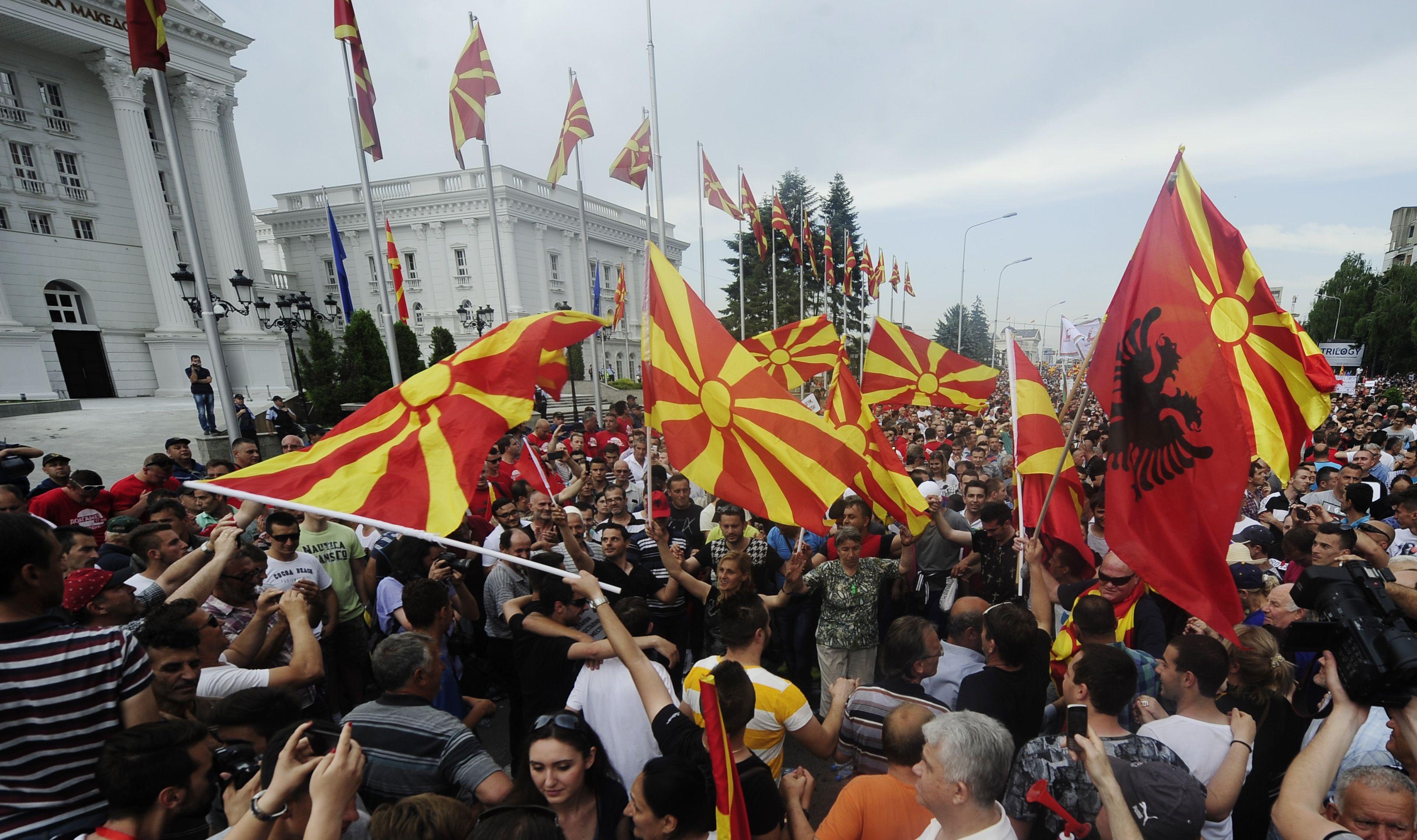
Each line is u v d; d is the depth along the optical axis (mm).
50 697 2340
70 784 2373
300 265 46719
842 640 5082
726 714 2670
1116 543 3918
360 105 10391
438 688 3201
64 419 21547
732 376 4629
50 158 29047
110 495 7598
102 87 30656
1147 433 3914
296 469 3186
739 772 2660
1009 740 2244
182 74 30844
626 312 54594
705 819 2381
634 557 6176
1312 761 1959
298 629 3717
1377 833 2139
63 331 29016
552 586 4062
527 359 3760
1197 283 5000
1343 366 39156
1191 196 4992
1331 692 2000
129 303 31281
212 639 3568
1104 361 4172
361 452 3340
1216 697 3312
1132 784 2510
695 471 4559
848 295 28344
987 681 3408
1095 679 2764
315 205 45562
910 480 5672
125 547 5137
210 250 32531
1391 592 3338
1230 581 3590
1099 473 7820
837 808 2736
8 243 27609
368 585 5645
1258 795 3094
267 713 2969
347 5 10086
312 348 21422
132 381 30734
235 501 7004
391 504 3250
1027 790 2699
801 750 5312
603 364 49406
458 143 11953
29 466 7543
